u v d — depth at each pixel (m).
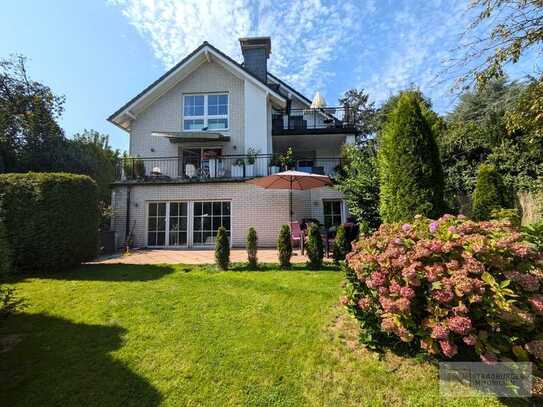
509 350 2.41
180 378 2.73
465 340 2.40
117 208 11.62
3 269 3.87
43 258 6.24
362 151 9.96
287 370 2.82
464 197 9.63
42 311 4.18
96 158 16.88
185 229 11.57
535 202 7.60
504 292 2.35
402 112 5.23
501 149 8.73
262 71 15.11
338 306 4.24
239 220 11.42
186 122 13.84
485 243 2.55
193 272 6.49
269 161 12.56
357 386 2.57
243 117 13.63
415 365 2.75
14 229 6.14
